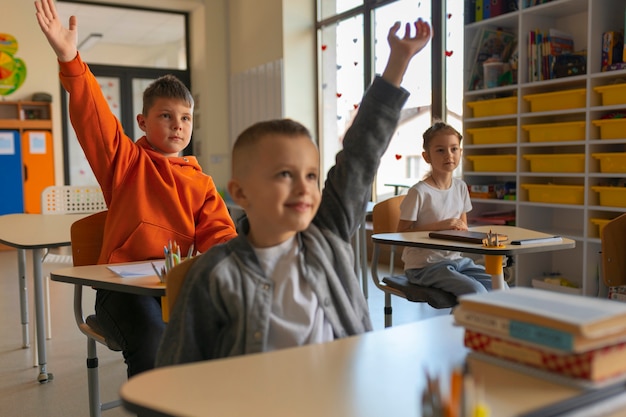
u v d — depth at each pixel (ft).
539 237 6.90
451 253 8.10
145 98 6.81
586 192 10.55
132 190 6.35
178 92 6.72
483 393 2.18
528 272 12.06
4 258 19.10
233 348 3.34
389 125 3.97
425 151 8.82
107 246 6.28
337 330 3.58
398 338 2.91
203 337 3.42
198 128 26.02
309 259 3.67
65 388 8.10
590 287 10.71
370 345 2.81
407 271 8.05
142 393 2.23
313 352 2.71
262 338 3.32
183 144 6.84
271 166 3.36
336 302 3.66
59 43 5.87
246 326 3.34
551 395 2.16
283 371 2.46
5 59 21.72
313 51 21.08
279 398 2.17
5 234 7.77
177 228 6.48
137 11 24.85
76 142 24.44
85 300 12.91
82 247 6.42
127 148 6.45
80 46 27.35
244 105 23.68
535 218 12.04
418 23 3.94
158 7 24.95
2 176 21.54
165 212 6.44
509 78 12.18
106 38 27.35
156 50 27.68
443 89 15.28
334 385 2.29
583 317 2.24
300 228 3.43
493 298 2.61
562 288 11.27
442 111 15.29
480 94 12.78
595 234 10.66
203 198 6.70
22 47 21.94
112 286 4.77
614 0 10.53
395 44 3.92
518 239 6.66
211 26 24.81
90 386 6.10
